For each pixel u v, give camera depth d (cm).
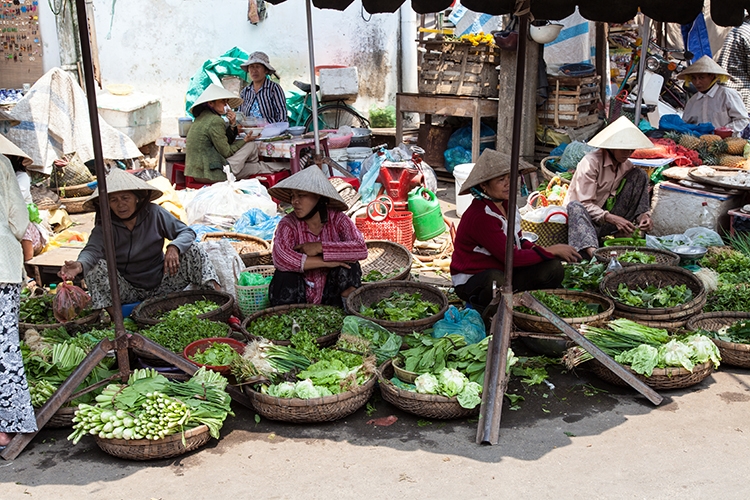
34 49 942
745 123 872
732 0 346
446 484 315
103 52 967
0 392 336
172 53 998
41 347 401
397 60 1125
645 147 565
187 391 347
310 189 447
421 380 364
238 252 590
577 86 866
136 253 466
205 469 330
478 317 442
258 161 811
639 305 455
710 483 313
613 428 361
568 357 403
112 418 328
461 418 372
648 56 986
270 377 373
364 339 405
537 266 465
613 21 400
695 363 393
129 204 448
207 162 769
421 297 487
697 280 470
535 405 388
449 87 896
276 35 1043
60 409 357
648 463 329
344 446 348
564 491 308
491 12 402
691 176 657
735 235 627
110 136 835
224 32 1016
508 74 855
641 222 599
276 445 350
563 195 671
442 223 668
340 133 883
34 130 774
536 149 912
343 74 995
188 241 478
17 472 330
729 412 376
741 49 1065
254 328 431
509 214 365
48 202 720
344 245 461
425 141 965
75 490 315
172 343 405
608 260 538
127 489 316
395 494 309
